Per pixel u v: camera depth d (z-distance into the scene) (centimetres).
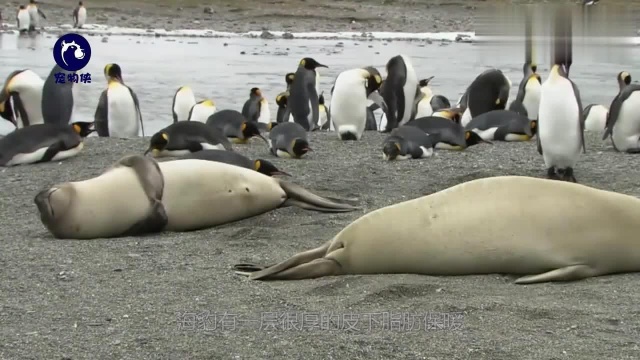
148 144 1541
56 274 742
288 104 1962
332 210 998
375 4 6825
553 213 713
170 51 4078
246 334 591
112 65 1875
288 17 6078
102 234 885
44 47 4044
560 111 1173
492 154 1446
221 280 724
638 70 3519
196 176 932
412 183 1172
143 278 730
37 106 1728
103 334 590
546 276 699
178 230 926
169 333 593
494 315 627
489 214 718
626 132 1477
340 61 3688
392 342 574
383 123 2102
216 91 2673
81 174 1232
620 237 710
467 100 2098
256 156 1422
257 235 898
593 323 608
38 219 984
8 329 599
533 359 543
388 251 721
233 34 5169
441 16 6378
